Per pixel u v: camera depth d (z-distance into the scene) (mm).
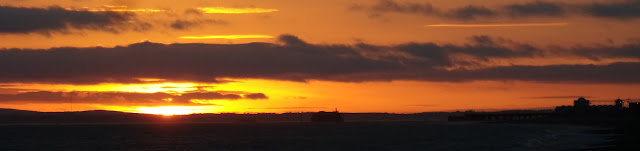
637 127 179000
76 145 133250
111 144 135750
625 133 135125
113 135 194125
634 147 79125
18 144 139125
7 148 124250
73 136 187125
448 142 125562
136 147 123688
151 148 119875
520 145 103188
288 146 121312
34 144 138625
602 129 178500
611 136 121812
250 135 184625
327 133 199500
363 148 111000
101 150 116188
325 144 126812
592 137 120938
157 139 159500
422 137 156125
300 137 165375
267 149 112875
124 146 127562
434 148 105438
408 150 101812
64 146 130000
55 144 137875
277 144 128750
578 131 170125
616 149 75688
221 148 117562
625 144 87188
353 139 149000
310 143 131875
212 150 112062
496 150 91938
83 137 178250
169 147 122562
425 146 112625
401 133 192250
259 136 175250
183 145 128875
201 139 157375
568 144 96062
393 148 109125
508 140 127312
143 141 148250
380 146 116375
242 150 111375
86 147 125812
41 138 172500
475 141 126875
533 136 144625
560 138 121312
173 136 181000
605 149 76688
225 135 185875
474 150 95625
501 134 169125
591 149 78312
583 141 104438
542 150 82625
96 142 145500
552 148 87000
